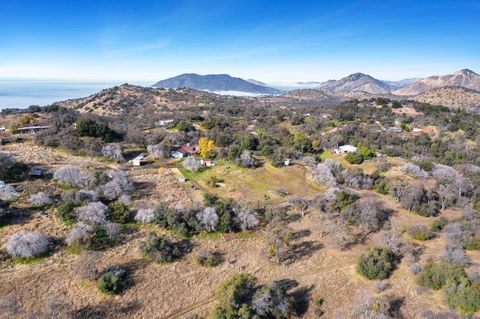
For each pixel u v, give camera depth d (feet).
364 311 102.63
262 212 169.37
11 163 165.17
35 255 113.39
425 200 177.88
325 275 124.36
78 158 208.33
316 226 157.99
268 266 128.98
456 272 111.96
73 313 96.73
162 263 122.31
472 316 96.68
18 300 96.58
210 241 140.56
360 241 147.23
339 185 201.16
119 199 157.69
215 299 110.42
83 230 124.16
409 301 109.09
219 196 183.93
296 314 104.78
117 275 109.50
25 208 137.08
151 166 222.48
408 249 134.10
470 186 184.75
